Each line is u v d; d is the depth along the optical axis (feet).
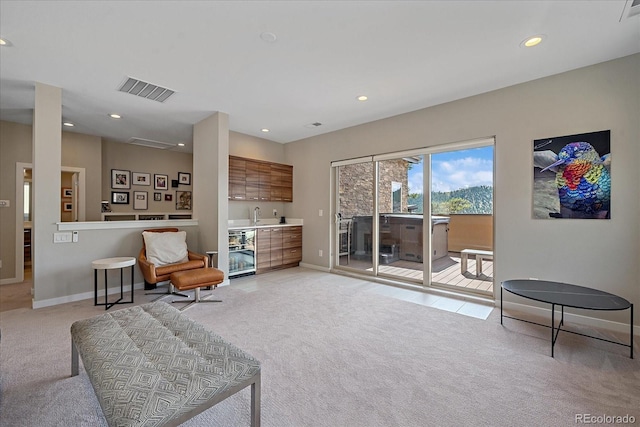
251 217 17.95
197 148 14.88
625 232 8.60
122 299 11.51
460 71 9.61
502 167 10.85
